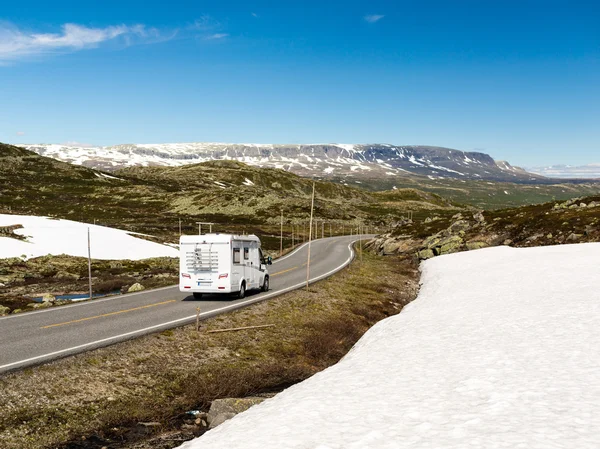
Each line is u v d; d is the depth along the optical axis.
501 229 80.12
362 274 50.19
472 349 17.45
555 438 8.26
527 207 92.25
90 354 18.11
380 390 13.12
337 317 31.12
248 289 32.59
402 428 9.58
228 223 164.12
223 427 12.24
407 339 21.19
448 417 10.02
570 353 15.27
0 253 64.56
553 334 18.59
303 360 22.75
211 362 20.28
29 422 13.74
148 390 17.09
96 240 78.00
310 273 48.12
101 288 46.91
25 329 21.84
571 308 24.06
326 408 11.84
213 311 26.77
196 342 21.77
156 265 69.00
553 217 78.56
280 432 10.22
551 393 11.19
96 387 16.34
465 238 80.25
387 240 94.19
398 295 43.31
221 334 23.28
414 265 69.81
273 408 12.92
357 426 10.06
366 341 23.81
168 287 38.41
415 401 11.59
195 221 162.25
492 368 14.24
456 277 47.19
